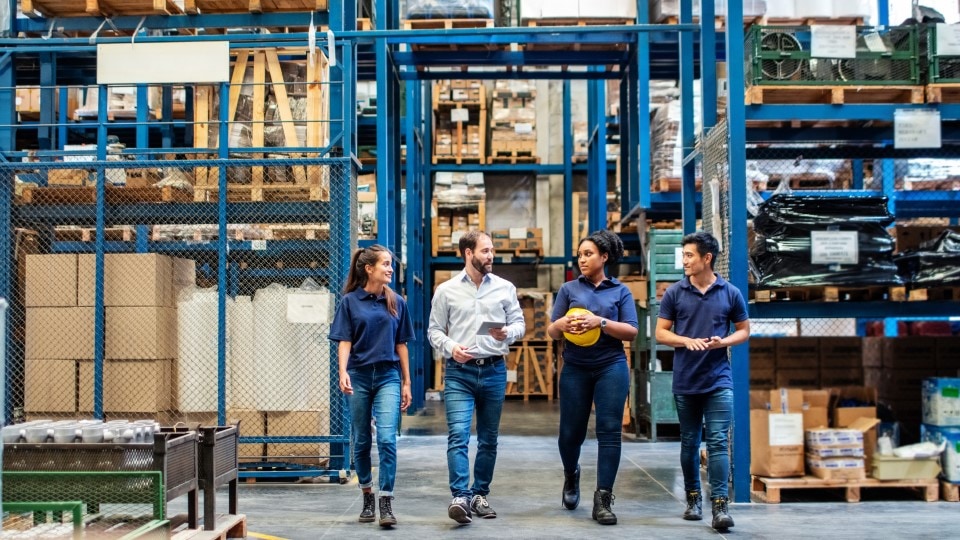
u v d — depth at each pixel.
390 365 5.66
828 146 8.13
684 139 8.41
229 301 7.48
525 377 15.81
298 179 7.63
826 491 6.89
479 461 5.86
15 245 7.71
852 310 6.75
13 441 4.59
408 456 8.76
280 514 5.99
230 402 7.42
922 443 6.58
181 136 9.52
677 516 5.89
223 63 7.39
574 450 5.91
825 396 6.62
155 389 7.22
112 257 7.30
